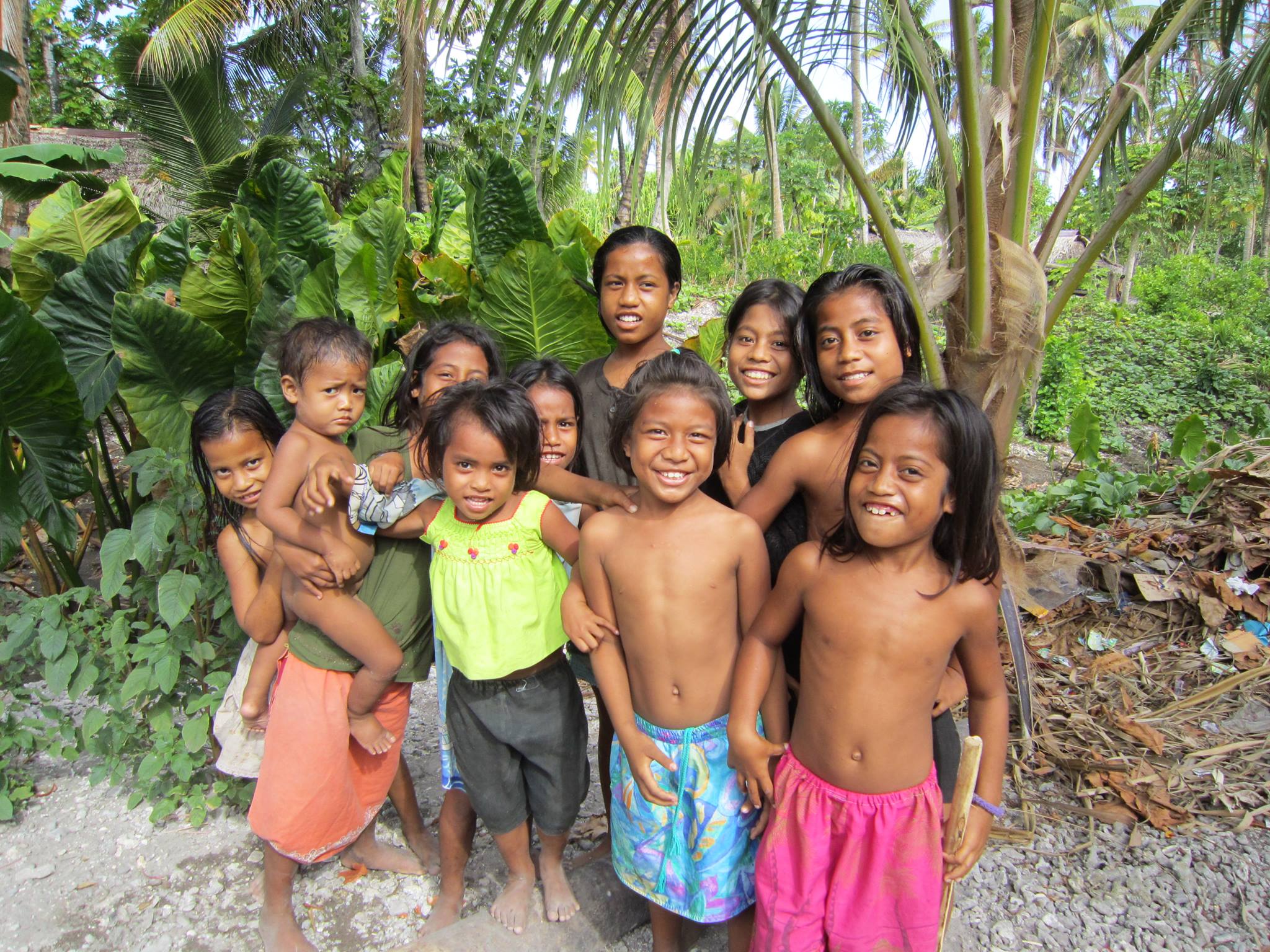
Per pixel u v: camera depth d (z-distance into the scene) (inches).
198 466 90.9
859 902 64.6
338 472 72.7
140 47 423.5
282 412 121.4
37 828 103.5
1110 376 514.9
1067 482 211.9
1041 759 116.6
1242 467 175.2
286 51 516.1
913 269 111.2
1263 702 124.3
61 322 124.3
